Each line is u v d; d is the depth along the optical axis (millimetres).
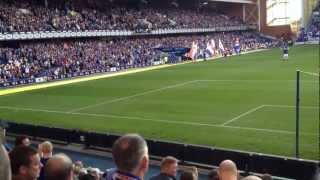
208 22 119250
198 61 86500
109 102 41438
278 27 134250
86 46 79312
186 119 32531
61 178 4793
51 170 4805
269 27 135250
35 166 4930
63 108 38969
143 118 33469
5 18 69375
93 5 97562
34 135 27281
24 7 77562
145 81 57344
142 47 89625
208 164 20828
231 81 54062
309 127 28562
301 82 50344
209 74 62688
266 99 40094
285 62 76000
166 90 48219
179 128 29641
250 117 32500
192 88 49156
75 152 24594
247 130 28438
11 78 57969
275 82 51625
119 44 87375
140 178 4828
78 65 68938
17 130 28000
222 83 52500
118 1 106062
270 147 24109
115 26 89312
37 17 75438
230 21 128250
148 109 37188
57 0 88125
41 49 70562
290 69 64625
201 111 35500
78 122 32688
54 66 66438
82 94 47219
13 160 4855
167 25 104000
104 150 24594
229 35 121938
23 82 59031
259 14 135500
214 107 37094
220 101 39969
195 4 131000
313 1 133750
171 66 78250
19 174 4840
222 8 138000
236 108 36281
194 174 8852
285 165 18719
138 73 68438
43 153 10242
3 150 3656
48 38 75000
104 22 88875
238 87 48688
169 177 8977
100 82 57969
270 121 30859
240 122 30922
